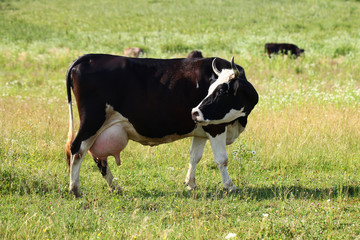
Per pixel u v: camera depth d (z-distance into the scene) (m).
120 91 9.77
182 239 7.62
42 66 31.81
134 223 8.21
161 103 9.88
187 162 12.93
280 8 63.06
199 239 7.53
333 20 53.66
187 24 53.50
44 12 63.22
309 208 8.93
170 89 9.88
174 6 67.69
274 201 9.59
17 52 35.62
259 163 12.62
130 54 35.19
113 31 50.66
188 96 9.95
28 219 7.94
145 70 9.95
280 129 14.54
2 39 44.44
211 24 52.78
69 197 9.82
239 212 8.98
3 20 54.91
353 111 16.36
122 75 9.77
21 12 62.31
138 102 9.84
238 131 10.82
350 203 9.45
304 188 10.70
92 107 9.73
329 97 19.02
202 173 12.08
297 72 28.42
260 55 33.59
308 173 11.95
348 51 34.75
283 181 11.26
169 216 8.63
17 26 51.28
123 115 9.91
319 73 27.45
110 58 9.94
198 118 9.55
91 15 61.22
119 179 11.38
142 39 42.97
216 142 10.30
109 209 9.09
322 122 15.02
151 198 9.97
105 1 73.38
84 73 9.74
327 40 39.75
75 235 7.78
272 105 18.70
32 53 36.03
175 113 9.98
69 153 9.96
